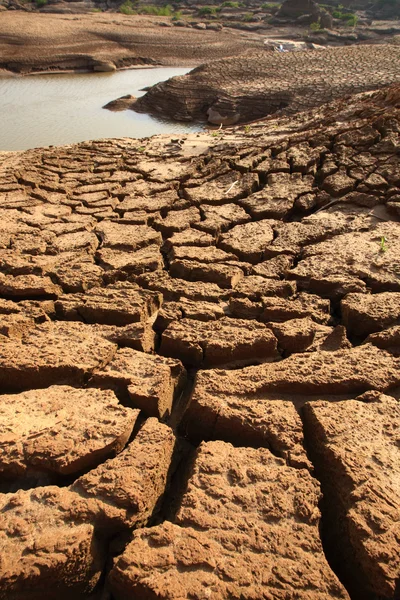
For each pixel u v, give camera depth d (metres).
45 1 41.16
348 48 23.86
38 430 2.49
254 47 34.03
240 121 17.62
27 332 3.42
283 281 4.18
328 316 3.77
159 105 18.19
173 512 2.27
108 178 6.96
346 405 2.66
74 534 2.00
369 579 1.96
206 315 3.68
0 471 2.36
